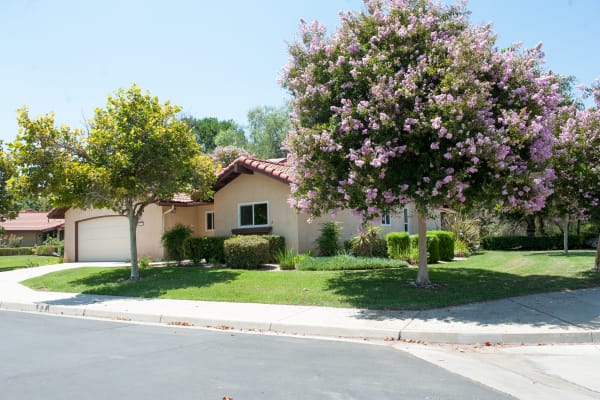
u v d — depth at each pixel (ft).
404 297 36.22
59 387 18.21
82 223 83.30
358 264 53.62
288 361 21.80
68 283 53.52
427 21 36.17
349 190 34.42
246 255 56.49
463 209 38.11
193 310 35.35
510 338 25.30
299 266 54.19
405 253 60.03
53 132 48.60
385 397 16.78
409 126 32.24
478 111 31.65
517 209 37.14
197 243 63.67
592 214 43.57
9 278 61.52
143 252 74.28
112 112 51.47
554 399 16.76
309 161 35.55
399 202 35.47
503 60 34.94
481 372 20.03
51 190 47.88
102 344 26.03
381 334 27.07
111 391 17.63
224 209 69.41
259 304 36.70
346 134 34.58
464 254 70.74
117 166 49.11
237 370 20.29
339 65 36.68
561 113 44.78
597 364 21.13
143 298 42.19
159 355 23.24
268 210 64.34
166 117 53.78
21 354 23.84
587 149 42.50
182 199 72.64
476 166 32.48
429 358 22.40
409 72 34.06
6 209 80.89
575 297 34.78
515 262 60.75
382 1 38.45
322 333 28.43
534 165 33.78
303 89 38.81
